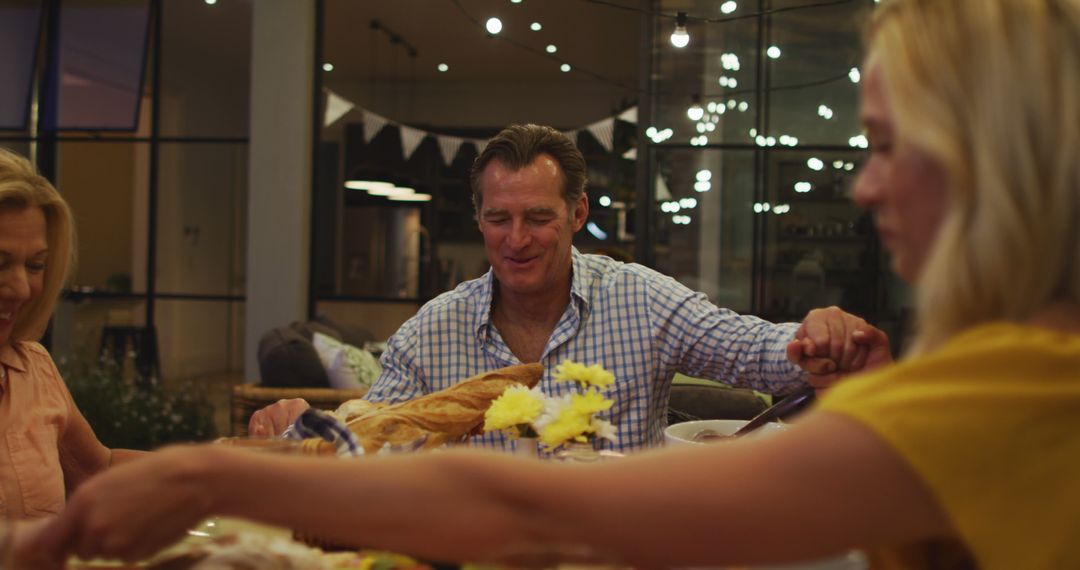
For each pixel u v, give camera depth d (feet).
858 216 22.47
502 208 5.82
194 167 30.14
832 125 22.38
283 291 22.22
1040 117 1.82
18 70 23.99
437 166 37.91
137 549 1.89
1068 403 1.76
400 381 6.10
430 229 37.35
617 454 3.40
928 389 1.84
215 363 31.68
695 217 22.76
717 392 7.80
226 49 28.78
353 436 3.18
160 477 1.88
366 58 35.53
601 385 3.69
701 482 1.85
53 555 1.91
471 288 6.34
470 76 38.09
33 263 4.91
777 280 22.68
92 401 16.89
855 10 22.03
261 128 22.33
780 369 5.48
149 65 24.71
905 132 1.95
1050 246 1.83
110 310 24.54
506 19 29.84
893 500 1.80
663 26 22.62
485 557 1.91
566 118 38.83
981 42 1.88
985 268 1.86
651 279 6.25
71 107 24.11
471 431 3.91
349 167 37.88
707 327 5.98
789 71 22.39
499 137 5.98
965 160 1.87
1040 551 1.75
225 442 2.80
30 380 5.02
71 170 27.43
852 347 4.11
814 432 1.87
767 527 1.82
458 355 6.12
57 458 5.00
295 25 22.24
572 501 1.88
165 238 29.58
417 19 30.22
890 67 2.00
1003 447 1.76
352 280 37.11
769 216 22.63
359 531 1.93
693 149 22.66
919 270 2.08
